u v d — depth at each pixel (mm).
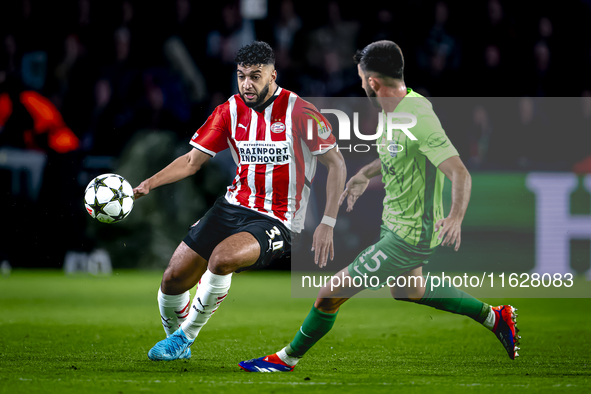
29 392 11141
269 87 14859
